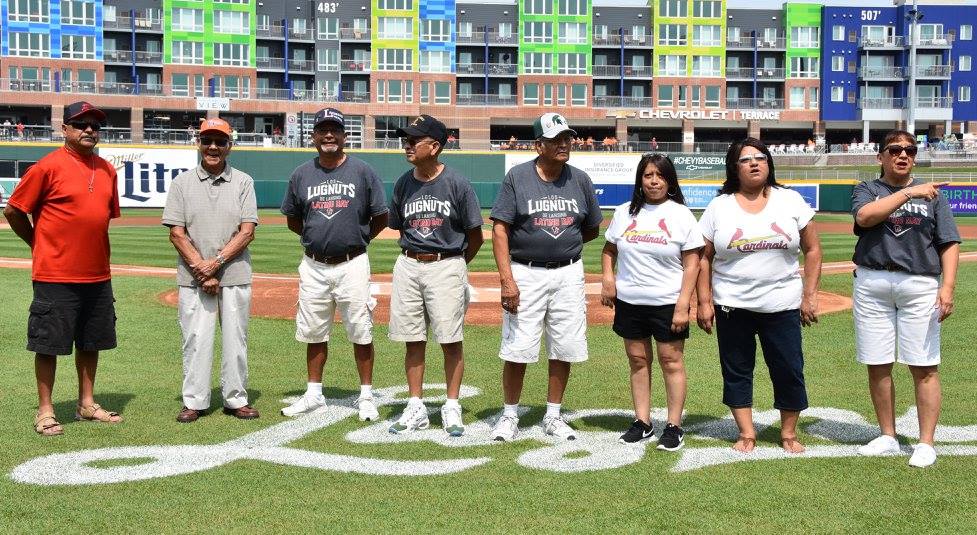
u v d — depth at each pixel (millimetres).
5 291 12836
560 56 64312
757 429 5785
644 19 65500
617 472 4816
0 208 39281
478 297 13102
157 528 3965
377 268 17281
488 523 4027
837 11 64438
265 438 5520
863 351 5207
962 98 64375
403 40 62312
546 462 5020
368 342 6094
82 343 5797
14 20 56688
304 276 6148
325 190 6016
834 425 5875
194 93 60094
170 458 5066
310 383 6273
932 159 54031
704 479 4688
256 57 61562
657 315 5316
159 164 43594
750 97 67125
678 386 5332
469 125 63375
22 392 6707
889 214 4910
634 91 66688
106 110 59562
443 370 7855
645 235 5301
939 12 63938
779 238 5055
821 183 42375
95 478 4684
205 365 5965
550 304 5543
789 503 4301
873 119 64438
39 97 56062
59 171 5551
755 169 5074
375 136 62688
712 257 5340
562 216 5480
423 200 5699
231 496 4406
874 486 4559
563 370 5633
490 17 64688
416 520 4070
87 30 58219
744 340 5234
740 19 66000
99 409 5930
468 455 5164
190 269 5898
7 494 4426
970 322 10094
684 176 47688
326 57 62312
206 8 59875
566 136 5395
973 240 24297
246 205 6004
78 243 5570
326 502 4320
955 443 5402
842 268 17500
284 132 60719
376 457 5121
